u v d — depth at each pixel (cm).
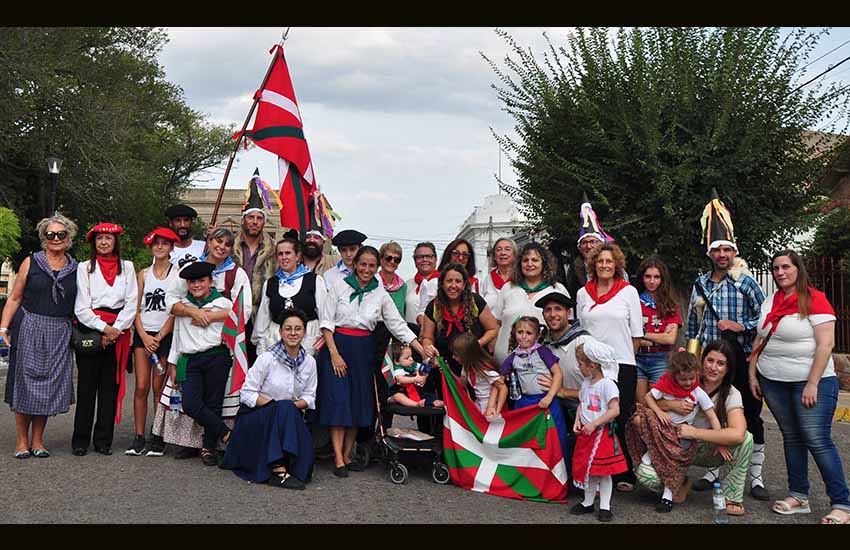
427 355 758
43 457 793
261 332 812
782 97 1453
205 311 785
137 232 3316
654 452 656
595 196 1489
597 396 639
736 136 1441
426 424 841
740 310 736
